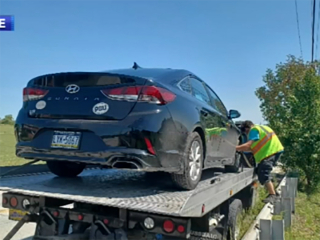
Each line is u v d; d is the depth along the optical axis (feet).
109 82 11.69
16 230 12.36
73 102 11.92
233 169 21.21
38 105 12.49
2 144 83.05
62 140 11.72
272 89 57.98
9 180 14.25
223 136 18.21
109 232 10.69
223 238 15.49
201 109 14.88
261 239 16.29
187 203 9.86
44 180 14.53
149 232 10.18
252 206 22.70
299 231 23.48
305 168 42.19
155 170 11.53
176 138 12.27
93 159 11.25
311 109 42.39
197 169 13.83
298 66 57.21
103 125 11.27
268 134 22.84
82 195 11.55
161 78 13.34
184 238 10.25
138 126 11.06
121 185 13.75
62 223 11.73
